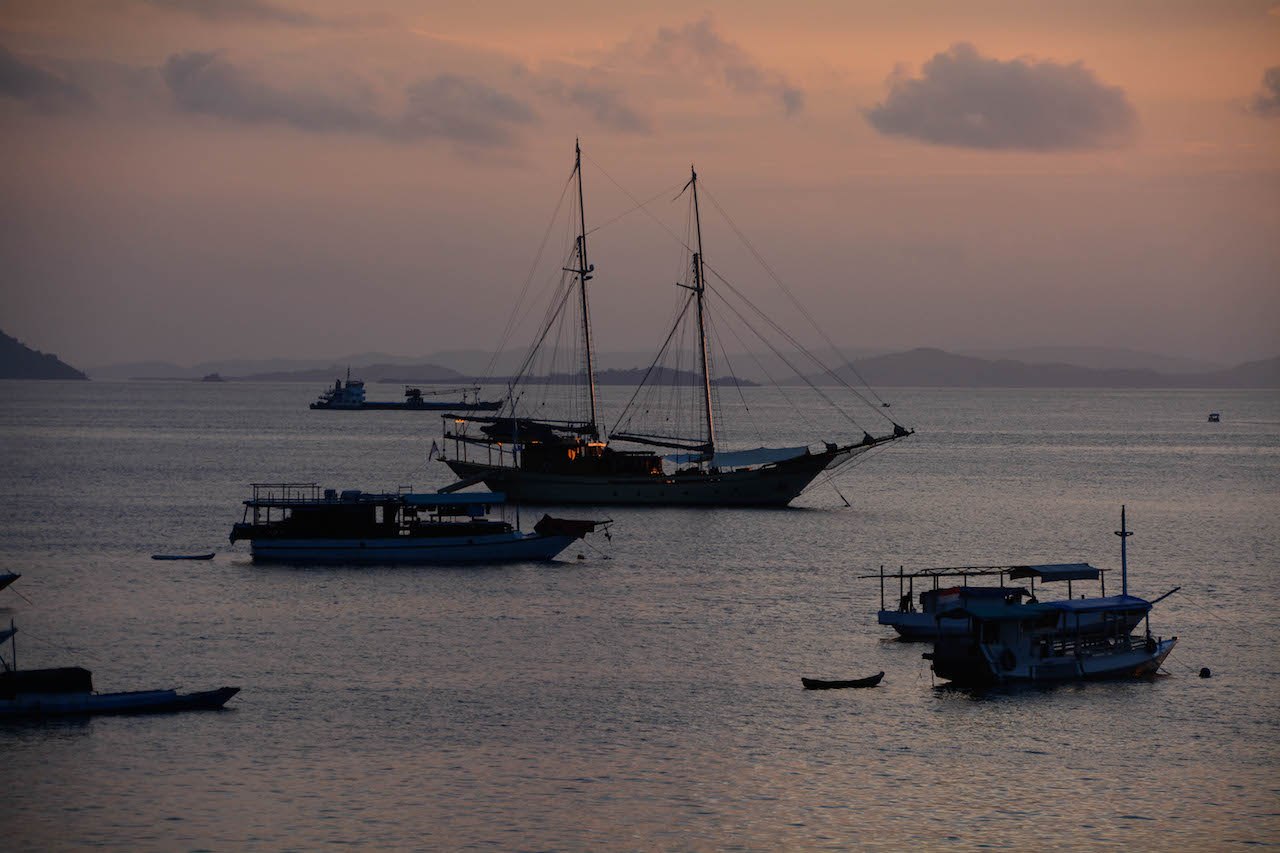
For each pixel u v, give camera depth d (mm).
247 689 119875
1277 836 89312
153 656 132375
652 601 162625
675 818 90688
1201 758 103500
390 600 162000
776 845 86812
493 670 127250
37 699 110500
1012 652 123375
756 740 106438
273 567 186875
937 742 106438
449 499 196000
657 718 111875
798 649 136500
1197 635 145500
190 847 85375
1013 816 91938
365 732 107500
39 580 176250
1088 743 106625
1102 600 132250
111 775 97188
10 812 90312
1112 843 88000
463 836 87312
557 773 98625
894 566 194375
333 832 87812
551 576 181250
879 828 89688
